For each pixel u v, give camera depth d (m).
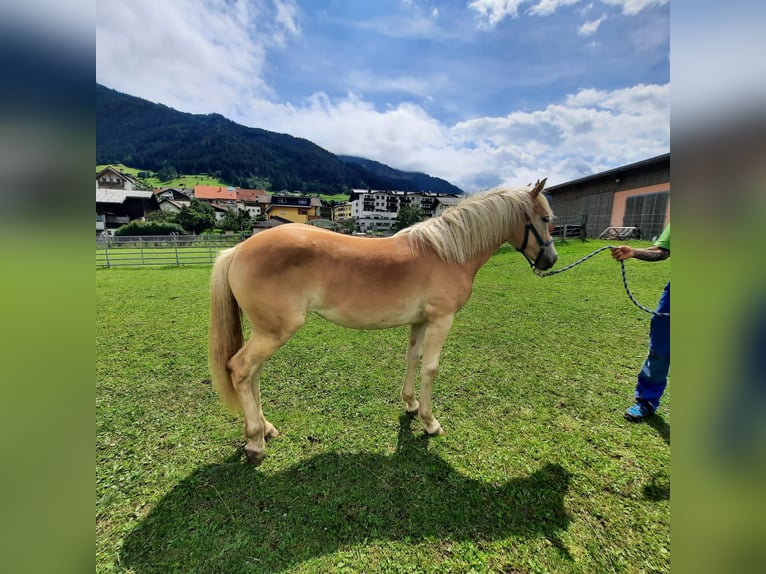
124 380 3.12
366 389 2.97
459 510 1.72
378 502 1.76
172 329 4.63
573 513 1.71
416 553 1.50
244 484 1.89
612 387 2.96
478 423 2.45
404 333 4.47
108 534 1.58
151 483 1.89
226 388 2.07
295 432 2.36
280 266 1.92
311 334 4.42
